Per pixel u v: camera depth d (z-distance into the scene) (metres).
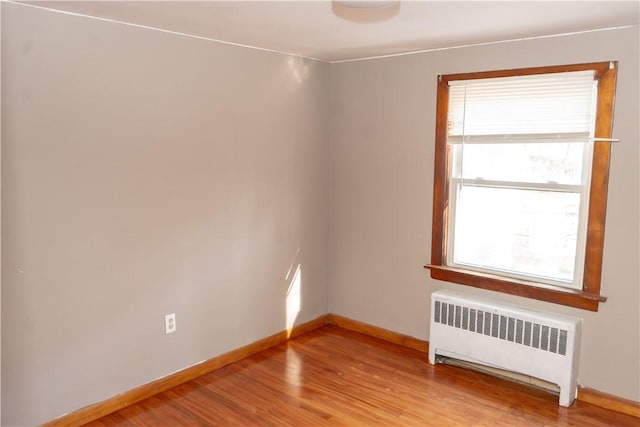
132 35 2.84
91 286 2.82
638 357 2.97
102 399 2.94
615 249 2.98
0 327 2.49
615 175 2.94
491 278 3.47
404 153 3.82
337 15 2.58
